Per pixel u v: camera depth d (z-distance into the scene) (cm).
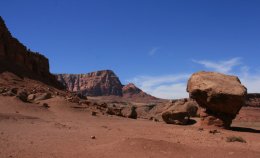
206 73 3691
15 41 6856
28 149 1748
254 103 11569
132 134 2614
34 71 7319
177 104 5616
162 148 1786
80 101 5053
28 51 7419
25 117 3189
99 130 2756
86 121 3531
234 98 3341
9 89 4625
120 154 1683
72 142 2050
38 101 4512
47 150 1759
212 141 2348
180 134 2766
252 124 6047
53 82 7831
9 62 6366
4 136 2095
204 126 3506
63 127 2795
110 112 4850
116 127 3125
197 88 3509
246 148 2056
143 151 1728
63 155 1658
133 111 5122
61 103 4450
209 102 3450
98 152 1739
